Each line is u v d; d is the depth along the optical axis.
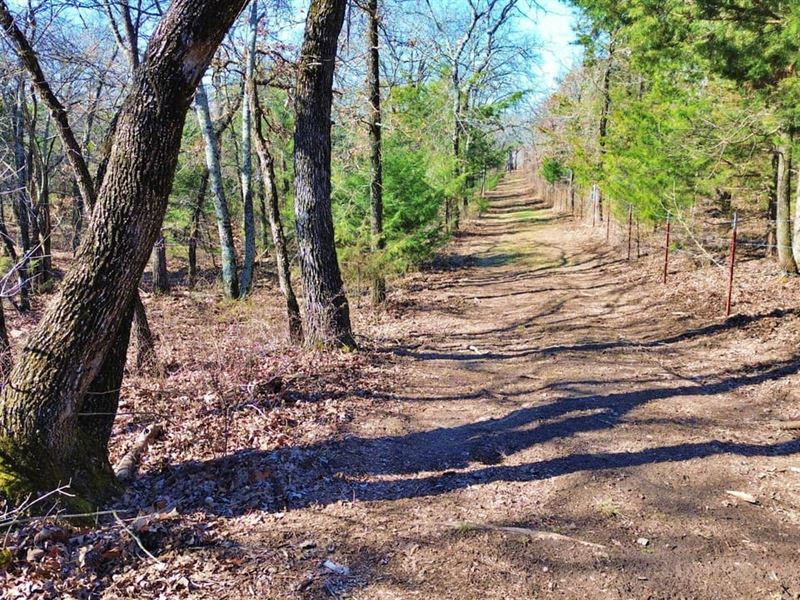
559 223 30.69
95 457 4.03
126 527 3.44
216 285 17.95
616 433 5.33
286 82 9.06
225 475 4.54
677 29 7.98
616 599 3.04
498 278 16.50
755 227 15.70
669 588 3.12
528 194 53.00
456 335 10.09
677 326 9.55
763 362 7.16
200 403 6.24
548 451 5.02
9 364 5.77
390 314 11.73
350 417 5.96
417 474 4.72
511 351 8.81
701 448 4.92
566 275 16.28
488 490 4.36
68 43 8.58
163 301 15.48
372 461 4.96
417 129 14.84
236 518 3.89
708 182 11.86
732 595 3.06
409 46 11.91
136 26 8.05
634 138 14.98
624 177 15.54
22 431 3.52
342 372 7.39
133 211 3.59
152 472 4.64
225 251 14.77
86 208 5.60
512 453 5.06
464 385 7.20
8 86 11.67
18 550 3.17
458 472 4.73
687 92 11.91
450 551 3.49
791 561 3.33
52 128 16.08
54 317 3.60
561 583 3.18
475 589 3.13
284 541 3.58
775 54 7.27
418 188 13.27
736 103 10.25
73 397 3.68
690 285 11.88
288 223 14.64
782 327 8.18
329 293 8.21
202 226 20.86
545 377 7.31
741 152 11.41
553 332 9.98
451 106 21.36
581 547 3.52
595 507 4.02
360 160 12.38
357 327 10.54
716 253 13.92
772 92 7.86
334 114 11.45
